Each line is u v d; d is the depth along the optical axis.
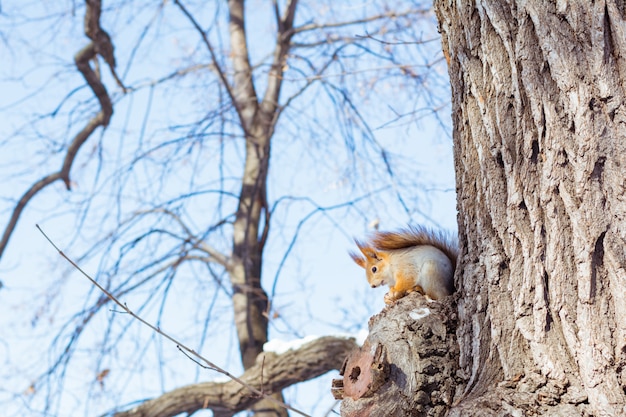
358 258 3.69
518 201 2.33
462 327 2.47
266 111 9.79
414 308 2.64
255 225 9.47
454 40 2.70
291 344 6.55
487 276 2.41
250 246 9.34
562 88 2.25
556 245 2.21
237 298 9.04
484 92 2.51
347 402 2.54
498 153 2.43
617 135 2.15
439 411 2.39
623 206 2.12
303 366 6.41
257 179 9.01
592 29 2.23
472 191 2.55
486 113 2.49
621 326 2.07
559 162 2.23
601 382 2.07
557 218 2.22
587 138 2.17
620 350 2.07
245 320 8.88
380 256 3.47
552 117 2.25
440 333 2.51
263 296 8.55
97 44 8.79
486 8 2.52
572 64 2.24
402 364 2.47
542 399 2.15
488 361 2.33
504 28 2.45
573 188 2.19
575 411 2.09
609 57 2.20
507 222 2.38
